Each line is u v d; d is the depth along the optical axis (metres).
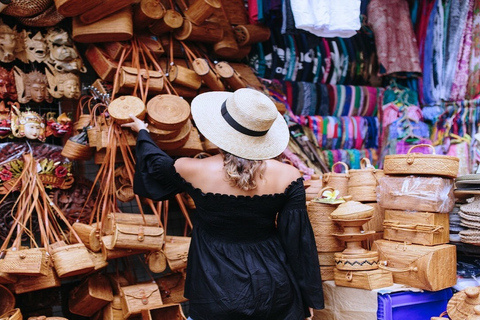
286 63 3.65
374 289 2.17
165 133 2.40
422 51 4.09
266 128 1.70
